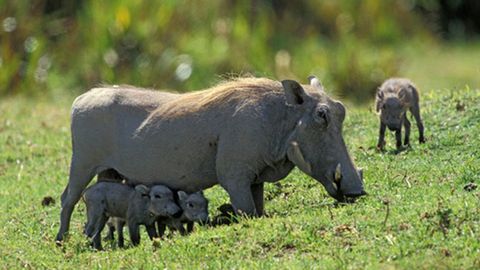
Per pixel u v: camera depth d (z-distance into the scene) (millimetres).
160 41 84500
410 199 36562
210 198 42438
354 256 31938
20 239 40781
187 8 87125
